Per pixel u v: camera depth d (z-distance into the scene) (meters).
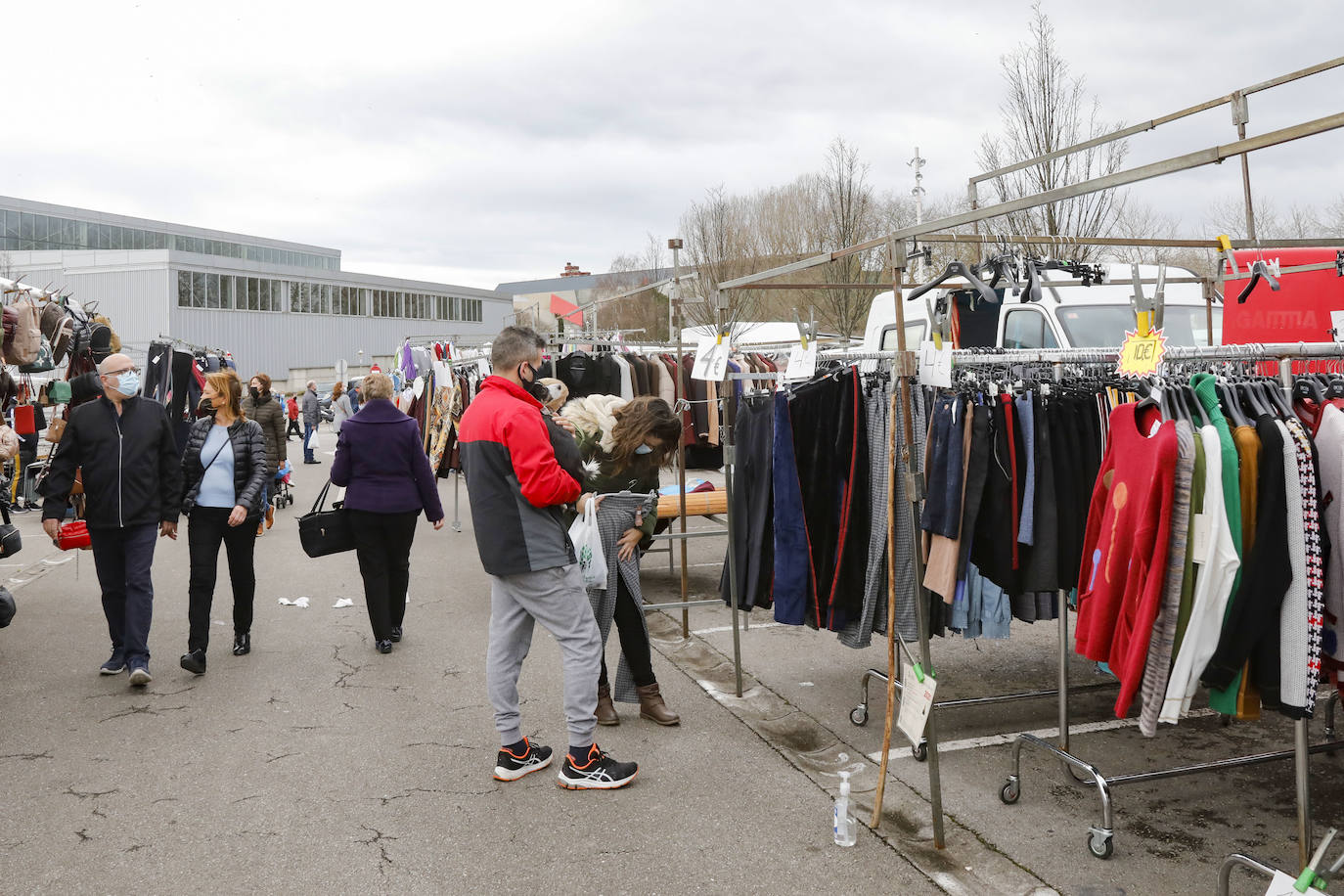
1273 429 2.89
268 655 6.11
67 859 3.47
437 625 6.91
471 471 4.01
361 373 46.25
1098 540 3.46
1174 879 3.30
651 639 6.54
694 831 3.69
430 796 4.01
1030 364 4.96
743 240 23.53
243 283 48.16
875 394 4.40
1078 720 4.94
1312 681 2.90
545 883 3.30
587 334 10.88
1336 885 3.20
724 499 7.77
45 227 59.44
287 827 3.73
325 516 6.02
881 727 4.82
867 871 3.38
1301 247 5.43
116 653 5.67
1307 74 4.82
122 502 5.37
